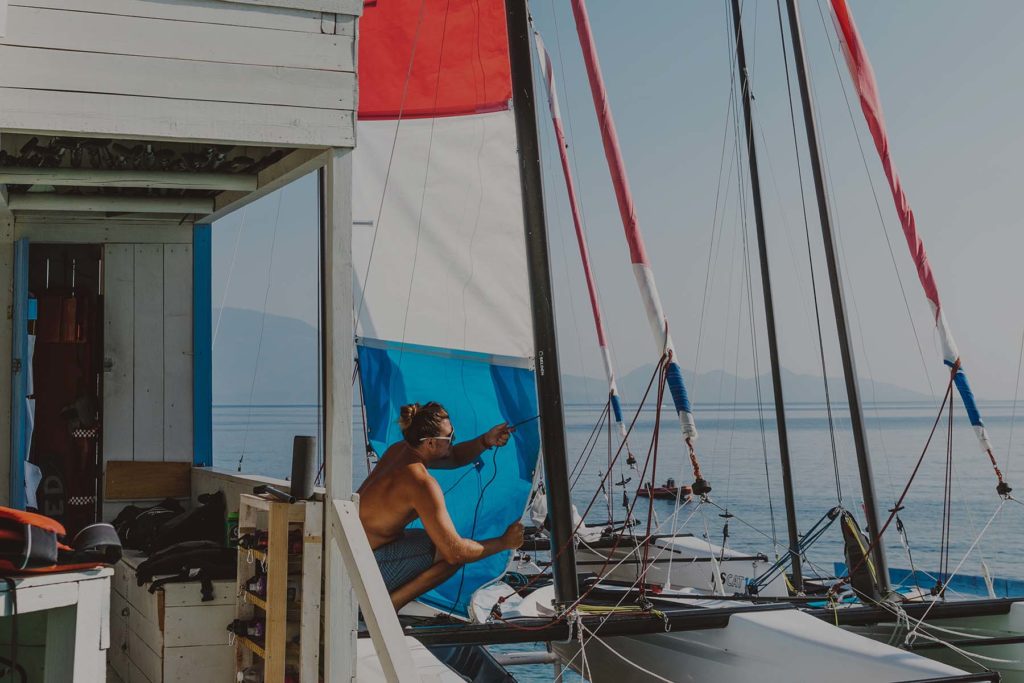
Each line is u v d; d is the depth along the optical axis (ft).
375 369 24.75
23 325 16.43
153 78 10.37
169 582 11.94
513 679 15.39
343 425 10.89
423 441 15.78
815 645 15.17
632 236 18.25
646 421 326.03
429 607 21.71
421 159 25.22
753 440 247.50
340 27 11.10
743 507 122.52
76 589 8.59
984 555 82.07
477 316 24.54
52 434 17.13
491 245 24.76
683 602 21.47
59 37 10.11
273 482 13.10
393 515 15.43
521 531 15.88
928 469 172.76
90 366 17.29
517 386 24.14
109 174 12.53
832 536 95.04
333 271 10.88
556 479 18.30
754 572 31.96
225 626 12.12
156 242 17.48
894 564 76.69
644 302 17.70
